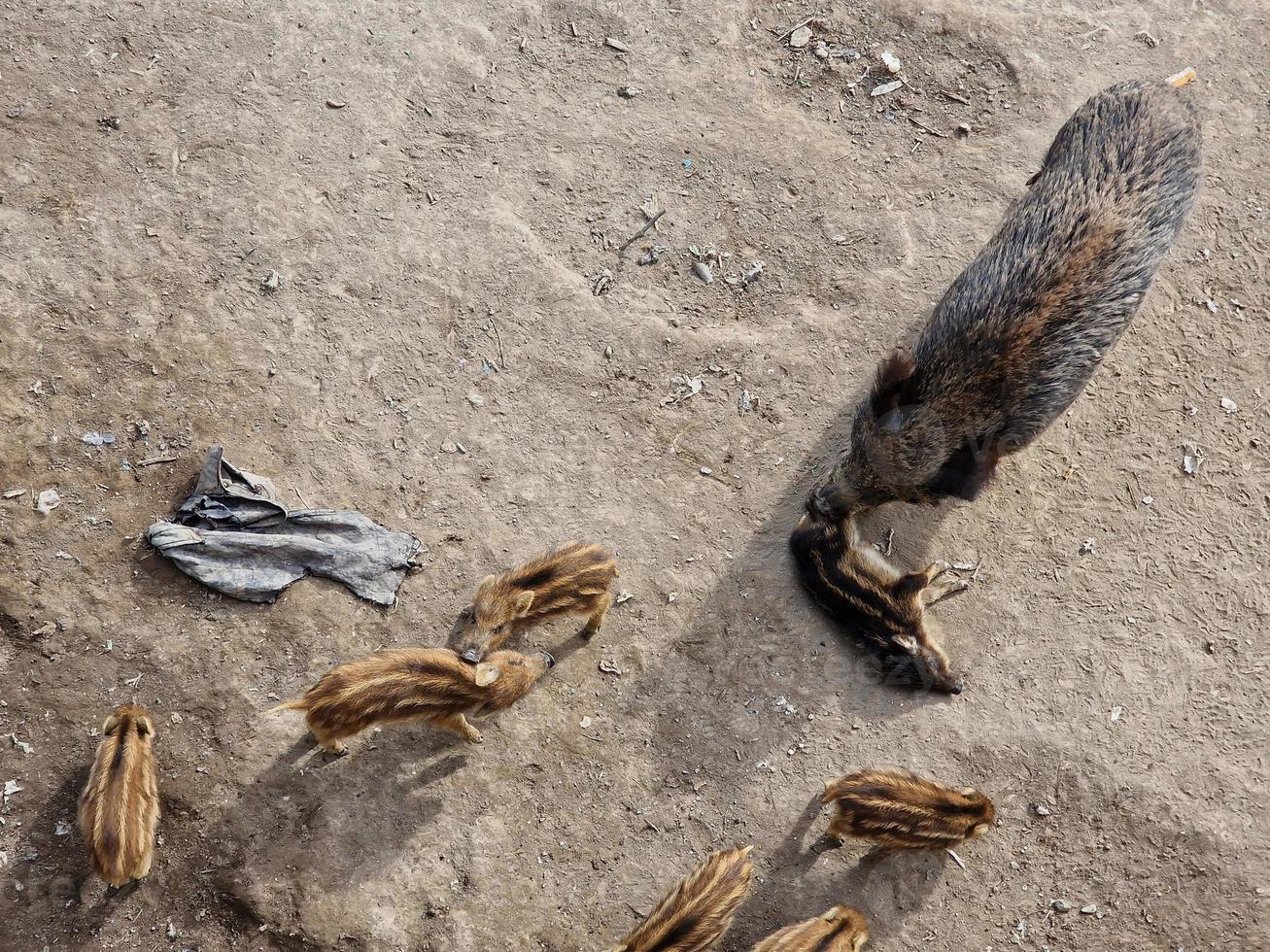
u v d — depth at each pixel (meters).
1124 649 4.68
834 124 5.23
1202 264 5.10
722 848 4.48
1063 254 4.45
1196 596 4.74
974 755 4.58
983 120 5.27
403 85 5.13
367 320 4.85
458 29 5.23
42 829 4.35
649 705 4.57
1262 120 5.32
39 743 4.40
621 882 4.44
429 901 4.38
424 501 4.69
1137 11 5.48
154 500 4.61
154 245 4.85
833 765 4.55
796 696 4.60
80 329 4.73
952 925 4.46
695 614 4.65
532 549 4.68
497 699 4.41
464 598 4.62
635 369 4.87
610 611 4.64
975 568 4.73
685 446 4.81
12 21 5.05
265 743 4.45
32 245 4.80
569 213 5.04
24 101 4.96
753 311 4.97
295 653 4.52
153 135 4.98
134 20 5.11
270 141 5.01
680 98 5.22
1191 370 4.97
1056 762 4.58
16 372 4.66
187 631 4.50
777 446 4.83
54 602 4.49
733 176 5.13
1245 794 4.57
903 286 5.02
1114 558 4.76
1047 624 4.70
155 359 4.73
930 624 4.67
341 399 4.76
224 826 4.38
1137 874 4.51
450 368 4.82
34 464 4.59
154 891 4.34
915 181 5.17
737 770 4.54
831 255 5.05
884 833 4.37
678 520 4.74
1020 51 5.37
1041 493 4.82
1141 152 4.56
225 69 5.09
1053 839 4.53
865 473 4.49
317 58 5.13
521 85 5.18
